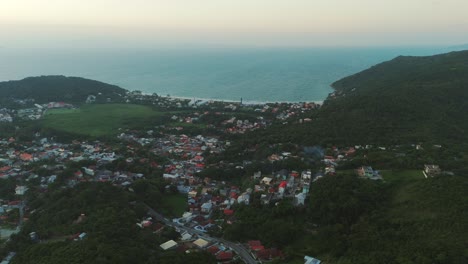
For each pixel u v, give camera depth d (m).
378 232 83.19
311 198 104.88
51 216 106.12
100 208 106.00
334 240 86.12
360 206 95.25
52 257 79.38
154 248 89.31
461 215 79.62
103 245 80.44
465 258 67.31
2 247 96.12
